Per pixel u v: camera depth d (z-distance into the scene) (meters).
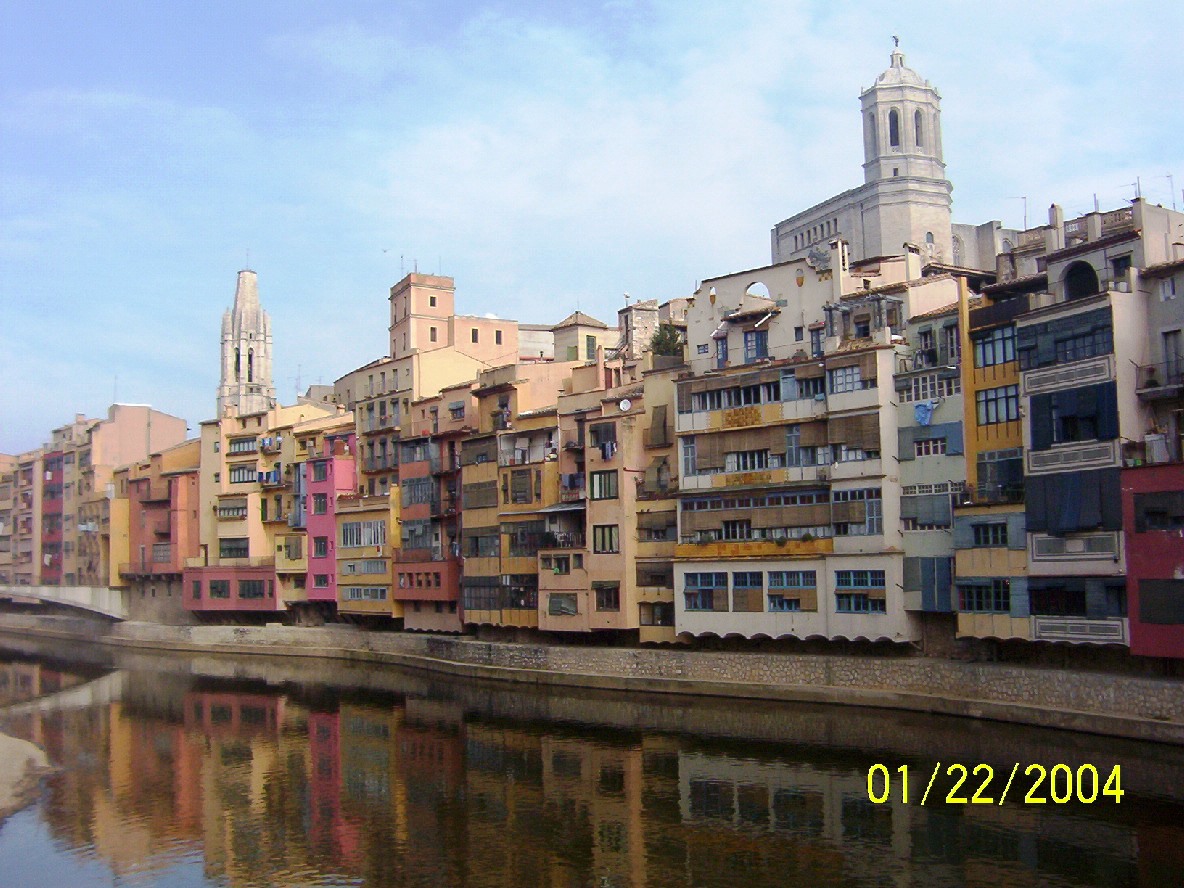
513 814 44.25
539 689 69.75
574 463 75.44
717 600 63.78
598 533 70.62
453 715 64.94
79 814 47.25
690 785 46.16
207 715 70.75
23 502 155.38
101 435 139.62
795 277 66.75
